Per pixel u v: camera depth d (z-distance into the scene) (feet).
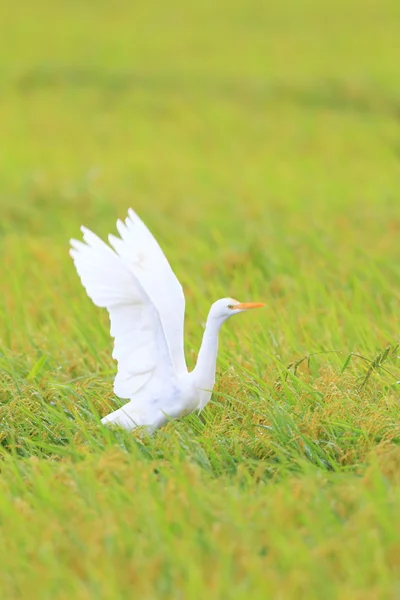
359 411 30.68
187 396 30.37
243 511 24.20
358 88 126.00
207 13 194.39
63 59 149.18
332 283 50.96
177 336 31.99
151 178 87.71
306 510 23.81
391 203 76.02
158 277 32.71
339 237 63.05
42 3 205.16
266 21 184.85
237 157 99.04
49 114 119.75
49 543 22.72
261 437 29.17
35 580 21.79
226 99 125.90
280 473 27.58
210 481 26.63
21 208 72.49
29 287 52.70
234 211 72.69
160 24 183.11
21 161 94.79
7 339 42.57
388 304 48.06
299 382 32.01
